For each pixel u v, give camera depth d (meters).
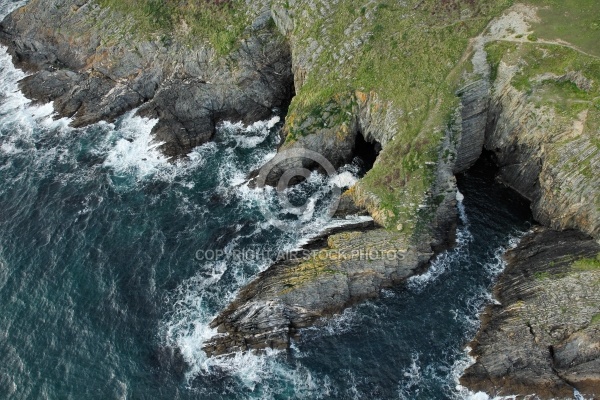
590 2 60.72
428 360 46.38
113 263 54.44
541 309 46.25
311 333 48.47
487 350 45.81
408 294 50.31
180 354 47.91
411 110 57.97
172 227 57.22
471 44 59.84
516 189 57.91
